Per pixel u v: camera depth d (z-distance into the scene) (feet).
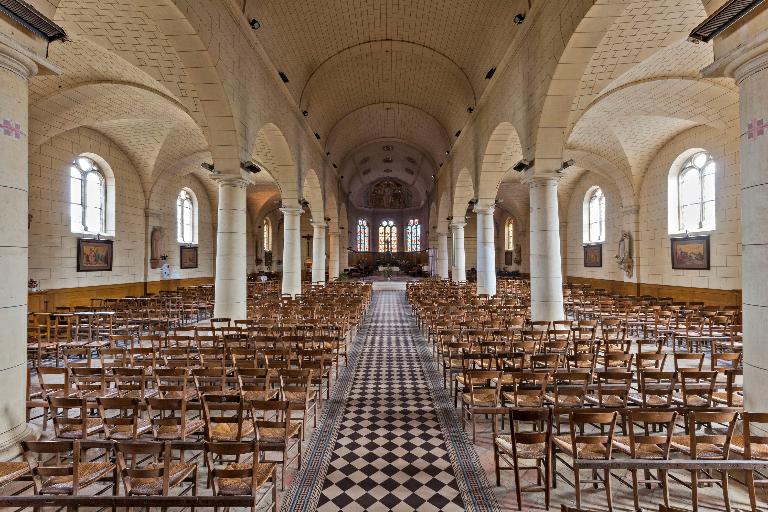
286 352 23.76
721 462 13.12
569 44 28.22
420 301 52.95
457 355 27.78
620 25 29.27
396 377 30.99
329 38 54.44
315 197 82.58
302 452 19.03
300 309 42.73
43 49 16.47
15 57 15.29
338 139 94.58
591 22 26.09
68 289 54.49
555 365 22.25
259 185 106.32
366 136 104.78
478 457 18.48
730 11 14.78
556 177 36.37
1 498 10.27
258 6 39.22
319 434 20.97
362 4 49.67
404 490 15.88
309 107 66.08
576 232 92.73
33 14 14.99
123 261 65.92
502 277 117.39
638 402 20.42
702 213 56.03
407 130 100.07
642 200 67.92
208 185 93.81
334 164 102.17
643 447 15.20
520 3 38.06
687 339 34.42
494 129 50.21
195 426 17.46
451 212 87.86
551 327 35.55
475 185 63.05
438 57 58.75
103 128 58.75
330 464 17.94
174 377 20.02
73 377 20.21
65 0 28.22
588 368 24.84
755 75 14.97
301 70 56.44
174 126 60.34
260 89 42.93
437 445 19.69
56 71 17.02
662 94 46.03
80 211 58.08
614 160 67.77
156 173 70.90
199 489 15.48
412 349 40.24
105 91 45.93
